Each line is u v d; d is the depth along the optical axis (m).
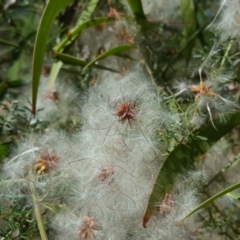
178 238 0.26
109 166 0.26
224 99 0.28
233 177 0.30
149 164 0.27
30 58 0.36
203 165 0.28
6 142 0.30
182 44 0.34
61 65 0.33
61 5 0.29
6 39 0.38
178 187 0.26
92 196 0.26
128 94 0.27
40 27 0.28
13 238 0.26
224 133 0.28
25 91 0.35
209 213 0.28
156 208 0.26
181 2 0.34
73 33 0.33
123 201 0.26
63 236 0.26
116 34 0.34
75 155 0.27
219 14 0.33
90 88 0.29
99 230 0.25
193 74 0.30
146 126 0.27
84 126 0.28
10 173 0.27
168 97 0.28
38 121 0.30
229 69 0.31
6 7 0.37
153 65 0.34
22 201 0.27
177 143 0.27
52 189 0.27
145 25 0.34
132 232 0.26
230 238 0.29
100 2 0.35
